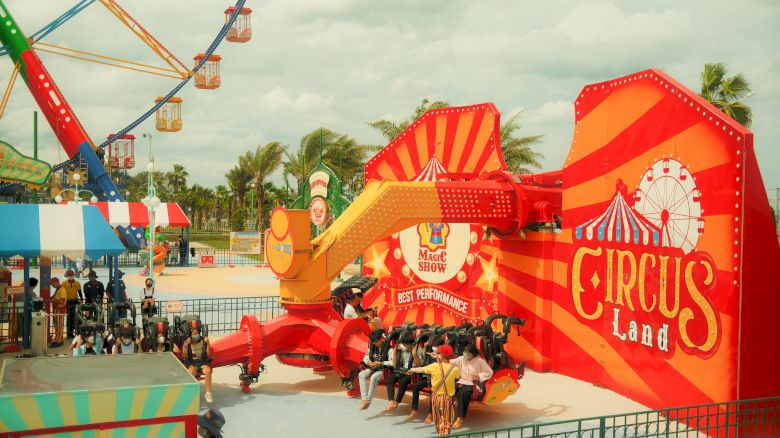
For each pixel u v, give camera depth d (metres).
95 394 6.27
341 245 13.59
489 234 15.84
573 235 14.29
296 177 52.31
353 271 40.59
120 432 6.34
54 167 40.94
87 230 15.52
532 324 15.09
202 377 13.77
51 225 15.32
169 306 17.72
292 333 13.48
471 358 11.06
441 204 14.30
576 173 14.20
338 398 12.76
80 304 17.31
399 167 18.75
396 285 18.75
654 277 12.11
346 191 48.53
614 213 13.18
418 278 18.16
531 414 11.80
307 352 13.50
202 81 47.94
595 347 13.71
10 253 14.72
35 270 38.34
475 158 16.81
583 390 13.37
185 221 42.69
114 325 14.02
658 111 12.09
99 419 6.29
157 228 46.66
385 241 19.09
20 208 15.36
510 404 12.40
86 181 42.50
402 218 13.96
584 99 14.05
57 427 6.17
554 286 14.84
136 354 7.93
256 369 13.03
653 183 12.17
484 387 11.05
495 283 16.11
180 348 12.35
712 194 10.89
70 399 6.20
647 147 12.34
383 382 12.36
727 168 10.62
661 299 11.93
